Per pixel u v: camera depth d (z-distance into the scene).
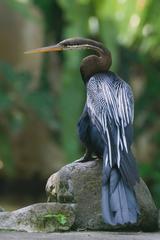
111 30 15.84
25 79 17.86
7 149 18.00
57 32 19.05
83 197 8.19
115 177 7.73
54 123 17.56
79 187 8.21
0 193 18.22
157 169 15.25
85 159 8.54
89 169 8.27
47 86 18.55
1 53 18.62
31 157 18.45
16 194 18.27
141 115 19.06
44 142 18.50
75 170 8.27
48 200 8.59
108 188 7.70
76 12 15.95
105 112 8.16
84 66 8.63
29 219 8.00
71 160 16.09
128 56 19.34
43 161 18.44
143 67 19.81
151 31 16.62
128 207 7.52
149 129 18.94
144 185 8.29
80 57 16.11
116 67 16.42
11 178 18.39
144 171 15.08
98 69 8.61
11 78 17.77
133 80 19.77
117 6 15.45
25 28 18.72
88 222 8.14
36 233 7.87
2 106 17.56
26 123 18.23
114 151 7.89
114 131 8.04
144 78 19.77
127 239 7.61
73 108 16.28
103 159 8.00
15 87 17.81
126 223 7.44
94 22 16.06
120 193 7.62
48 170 18.44
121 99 8.26
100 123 8.15
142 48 18.19
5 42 18.59
